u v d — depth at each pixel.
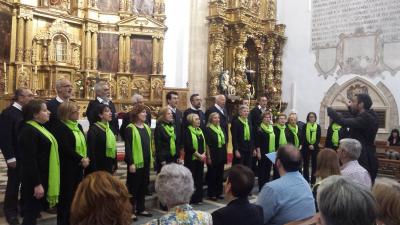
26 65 11.89
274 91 16.70
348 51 15.41
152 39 14.07
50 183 4.43
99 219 1.85
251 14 16.16
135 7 14.09
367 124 4.95
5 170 7.92
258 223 2.90
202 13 14.66
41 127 4.44
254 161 8.80
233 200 2.96
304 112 16.64
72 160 4.78
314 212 3.46
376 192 2.14
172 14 14.45
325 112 15.97
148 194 7.07
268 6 17.12
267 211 3.38
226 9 15.44
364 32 15.01
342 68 15.56
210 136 7.36
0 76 11.26
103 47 13.59
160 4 14.27
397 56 14.21
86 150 5.04
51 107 5.22
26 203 4.29
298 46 16.97
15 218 5.06
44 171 4.42
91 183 1.92
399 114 14.20
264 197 3.42
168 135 6.73
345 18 15.53
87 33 13.18
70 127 4.81
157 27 14.00
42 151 4.41
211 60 14.64
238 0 15.65
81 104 12.45
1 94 11.05
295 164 3.54
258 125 8.92
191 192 2.58
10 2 11.63
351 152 4.14
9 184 5.08
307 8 16.70
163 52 14.23
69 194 4.78
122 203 1.91
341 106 15.52
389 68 14.38
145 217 6.17
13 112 5.06
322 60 16.16
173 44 14.41
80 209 1.88
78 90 12.91
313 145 9.51
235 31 15.47
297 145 9.15
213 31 14.64
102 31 13.62
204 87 14.66
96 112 5.55
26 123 4.36
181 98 13.05
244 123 7.91
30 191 4.27
